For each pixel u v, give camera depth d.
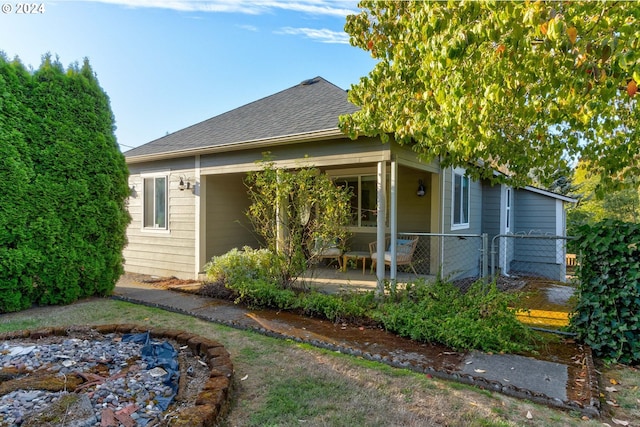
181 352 3.51
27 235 5.35
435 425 2.46
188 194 8.41
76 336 3.85
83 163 6.04
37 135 5.50
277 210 6.20
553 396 2.86
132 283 7.94
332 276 7.50
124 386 2.72
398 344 4.05
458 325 4.10
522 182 6.74
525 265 11.76
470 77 3.44
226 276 6.54
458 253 8.80
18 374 2.83
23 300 5.39
